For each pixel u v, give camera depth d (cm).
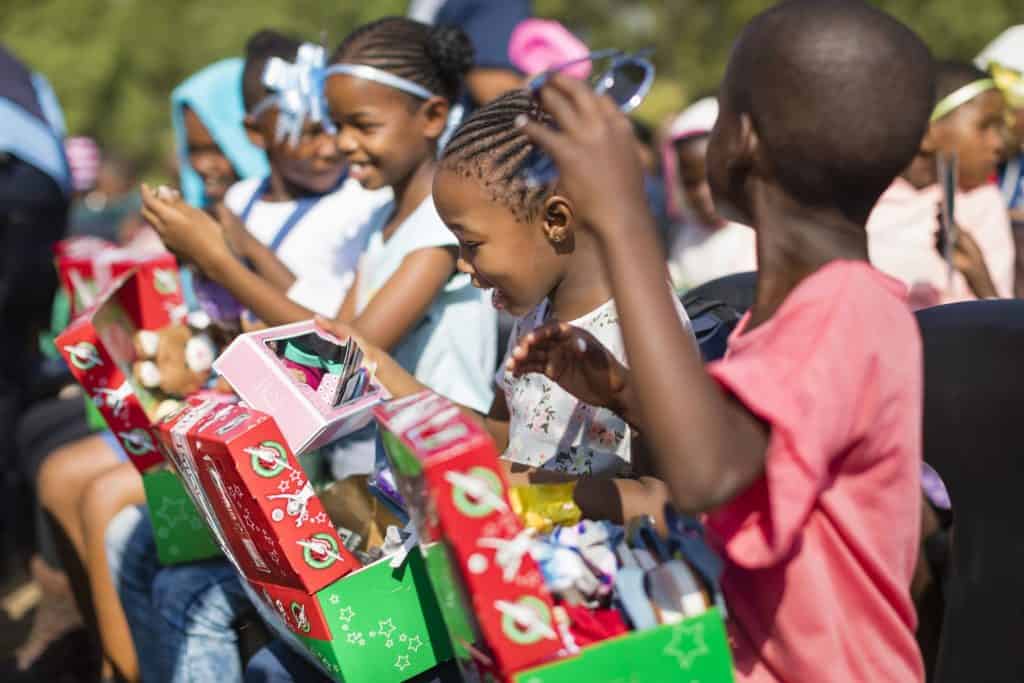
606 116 137
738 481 134
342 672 179
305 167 322
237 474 174
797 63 143
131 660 304
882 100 143
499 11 406
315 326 218
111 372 232
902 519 147
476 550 137
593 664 137
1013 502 175
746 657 151
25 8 2511
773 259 150
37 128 423
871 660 147
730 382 135
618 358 183
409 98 259
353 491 212
